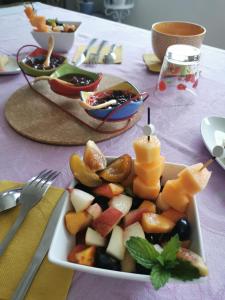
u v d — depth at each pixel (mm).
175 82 878
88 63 1030
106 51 1109
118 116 693
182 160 630
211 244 461
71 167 469
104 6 2555
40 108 763
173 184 440
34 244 444
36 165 600
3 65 964
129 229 417
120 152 645
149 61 1040
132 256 369
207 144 642
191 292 398
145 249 369
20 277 403
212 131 696
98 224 417
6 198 501
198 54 875
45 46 1061
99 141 667
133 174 485
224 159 615
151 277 339
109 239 411
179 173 459
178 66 855
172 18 2354
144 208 442
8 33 1241
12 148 642
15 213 489
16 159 614
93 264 387
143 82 933
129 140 681
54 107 770
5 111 745
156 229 413
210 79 968
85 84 803
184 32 1067
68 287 395
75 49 1120
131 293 395
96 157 483
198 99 857
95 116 692
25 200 502
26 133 668
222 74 1003
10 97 806
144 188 455
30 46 1121
